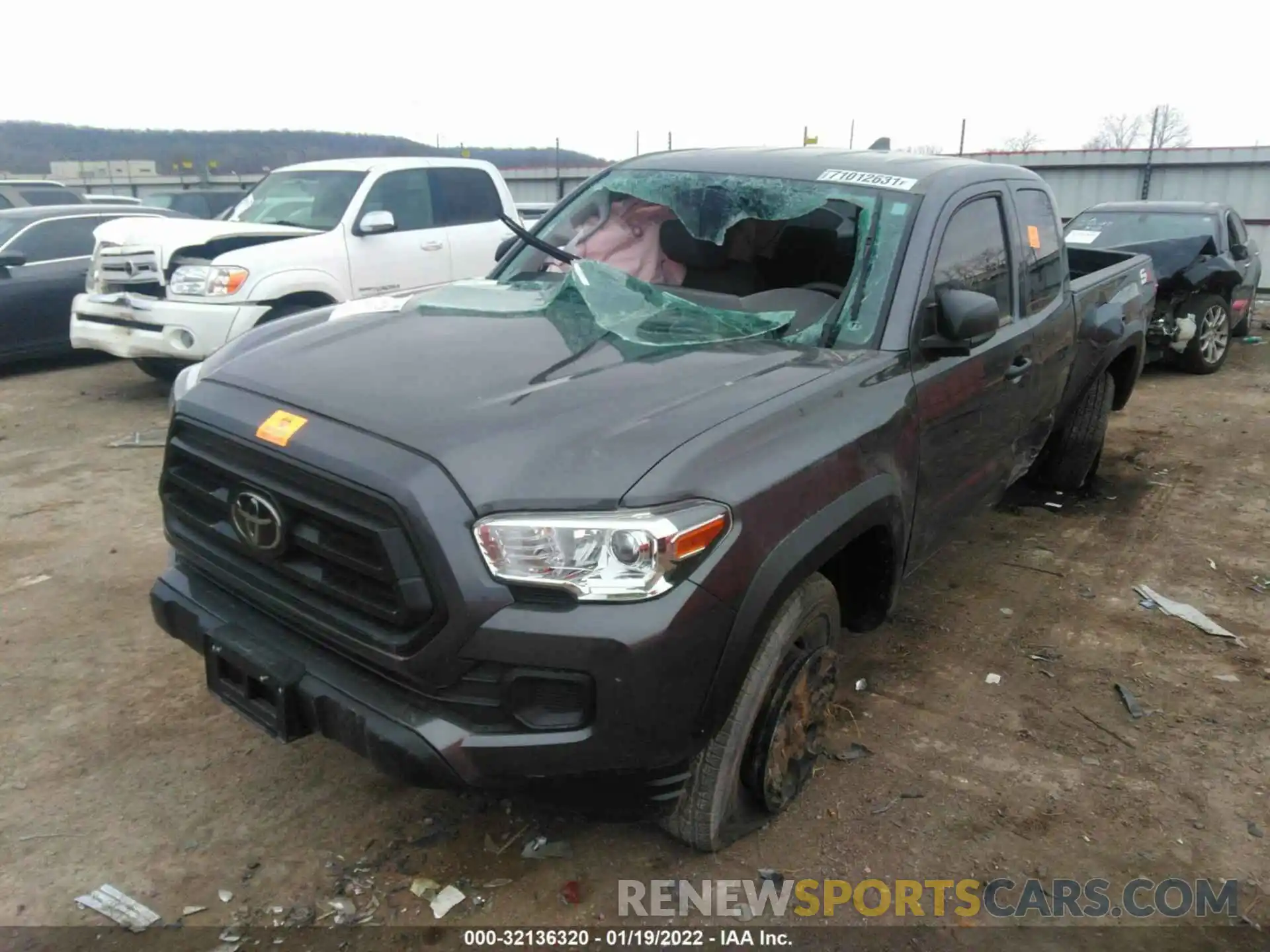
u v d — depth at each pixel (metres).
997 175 3.89
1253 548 5.22
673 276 3.63
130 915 2.47
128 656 3.73
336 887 2.60
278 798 2.94
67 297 9.02
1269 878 2.77
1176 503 5.94
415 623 2.12
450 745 2.14
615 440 2.25
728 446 2.33
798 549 2.41
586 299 3.17
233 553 2.54
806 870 2.72
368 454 2.19
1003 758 3.28
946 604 4.46
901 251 3.20
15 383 8.58
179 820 2.83
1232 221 10.59
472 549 2.08
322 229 7.70
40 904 2.50
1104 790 3.12
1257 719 3.56
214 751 3.16
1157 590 4.68
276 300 7.09
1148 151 19.81
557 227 3.97
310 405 2.41
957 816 2.97
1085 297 4.85
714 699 2.27
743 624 2.28
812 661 2.79
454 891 2.59
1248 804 3.08
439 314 3.19
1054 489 5.95
